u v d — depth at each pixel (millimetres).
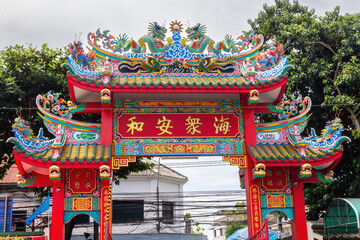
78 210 12375
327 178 13539
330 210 15359
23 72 19359
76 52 13008
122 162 12750
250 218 12977
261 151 12977
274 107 14109
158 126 13203
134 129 13094
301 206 13172
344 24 19516
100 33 13695
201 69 13766
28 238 11547
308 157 12586
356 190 17891
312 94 20859
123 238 28031
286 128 13945
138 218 30250
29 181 13141
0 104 18000
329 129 13609
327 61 19641
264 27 23891
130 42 13766
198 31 14102
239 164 13203
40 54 20516
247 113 13641
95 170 12797
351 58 19156
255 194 13078
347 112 19734
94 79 12836
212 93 13109
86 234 25172
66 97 19766
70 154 12195
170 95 13305
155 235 28234
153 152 12891
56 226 12031
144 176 31062
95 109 13406
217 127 13438
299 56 20828
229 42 14258
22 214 25297
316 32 19688
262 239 10914
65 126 13070
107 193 12516
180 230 31562
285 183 13453
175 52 13945
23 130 12211
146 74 13648
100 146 12789
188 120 13383
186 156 13383
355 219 14867
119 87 12539
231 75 13992
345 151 19172
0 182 25922
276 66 13711
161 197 29281
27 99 19453
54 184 12297
